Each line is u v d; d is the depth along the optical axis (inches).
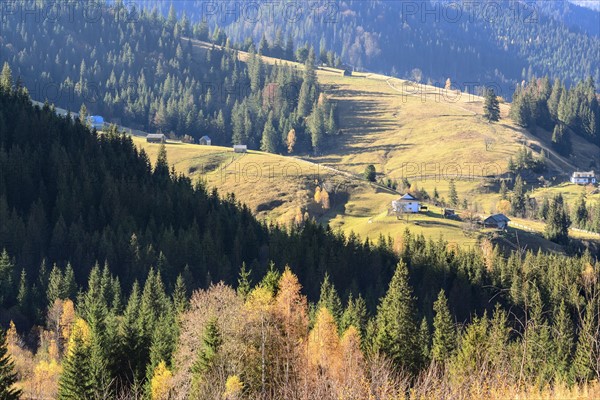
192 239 5610.2
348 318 3521.2
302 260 5561.0
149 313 3599.9
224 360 2249.0
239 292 3171.8
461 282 5187.0
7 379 2588.6
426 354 3304.6
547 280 4503.0
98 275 4670.3
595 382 1322.6
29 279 5113.2
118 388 2997.0
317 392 1483.8
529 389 1325.0
